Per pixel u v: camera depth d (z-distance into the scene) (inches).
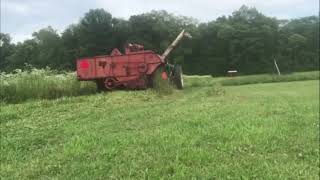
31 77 801.6
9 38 2222.0
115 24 2839.6
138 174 313.0
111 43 2753.4
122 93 813.9
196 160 345.7
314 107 681.0
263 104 698.8
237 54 3545.8
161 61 926.4
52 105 647.8
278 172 317.7
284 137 431.2
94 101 694.5
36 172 319.9
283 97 886.4
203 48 3518.7
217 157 355.6
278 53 3651.6
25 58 2160.4
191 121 513.0
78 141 407.2
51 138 430.3
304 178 307.3
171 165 330.6
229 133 442.3
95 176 309.7
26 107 621.3
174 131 454.6
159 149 379.9
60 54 2378.2
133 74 922.1
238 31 3558.1
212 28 3572.8
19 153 374.0
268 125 494.6
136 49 966.4
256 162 342.6
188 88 1067.9
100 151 372.8
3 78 797.2
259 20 3686.0
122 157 355.6
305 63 3700.8
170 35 3093.0
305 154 373.4
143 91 864.9
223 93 931.3
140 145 395.9
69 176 310.8
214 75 3447.3
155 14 3122.5
